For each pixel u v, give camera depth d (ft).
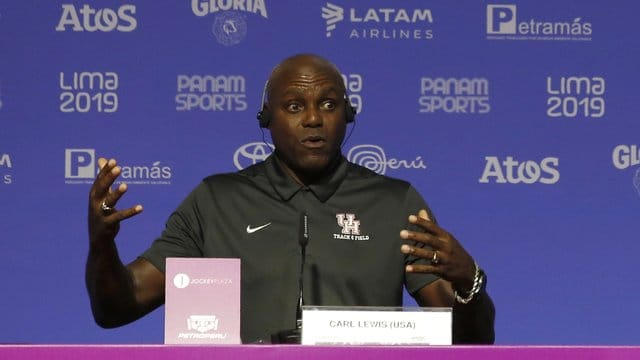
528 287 57.21
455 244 33.83
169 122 57.06
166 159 57.06
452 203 57.26
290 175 39.96
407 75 57.41
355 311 31.14
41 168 56.70
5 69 56.59
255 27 57.31
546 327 57.21
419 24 57.41
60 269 56.65
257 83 57.21
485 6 57.41
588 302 57.21
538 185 57.36
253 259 38.75
